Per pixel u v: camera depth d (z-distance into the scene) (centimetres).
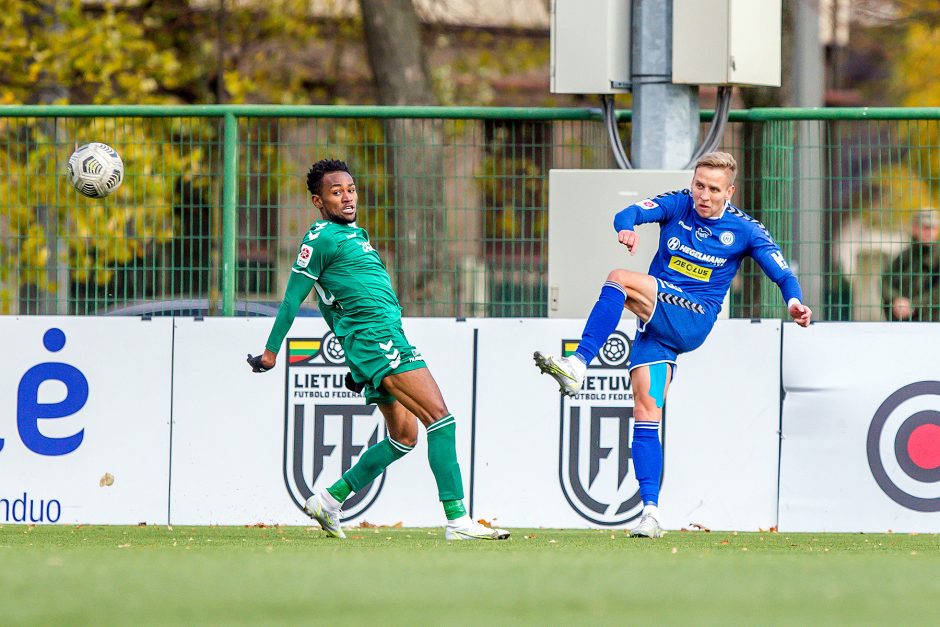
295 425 3247
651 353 2745
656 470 2773
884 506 3172
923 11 7044
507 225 3300
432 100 6294
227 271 3344
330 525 2730
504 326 3216
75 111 3344
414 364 2583
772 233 3269
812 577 1736
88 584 1571
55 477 3284
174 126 3362
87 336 3297
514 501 3203
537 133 3300
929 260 3225
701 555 2180
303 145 3334
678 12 3212
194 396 3269
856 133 3241
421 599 1466
